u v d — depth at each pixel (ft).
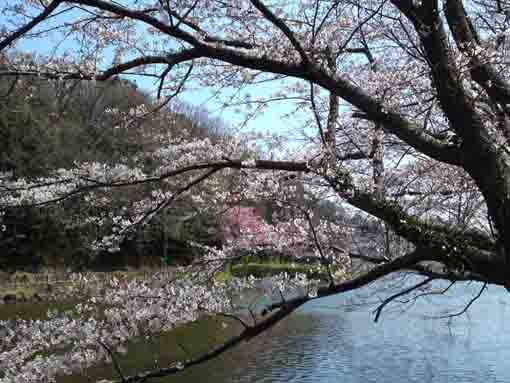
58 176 14.65
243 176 18.63
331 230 17.43
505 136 14.43
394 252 17.65
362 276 13.75
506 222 12.23
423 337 50.60
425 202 17.39
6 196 14.12
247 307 15.12
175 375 38.47
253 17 15.44
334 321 58.03
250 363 42.55
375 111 13.24
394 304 54.19
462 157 12.66
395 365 42.65
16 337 14.49
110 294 14.47
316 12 13.48
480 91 14.70
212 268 16.14
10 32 12.40
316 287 14.06
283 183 17.19
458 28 14.55
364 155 17.51
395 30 17.90
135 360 30.63
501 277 12.60
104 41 14.14
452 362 43.24
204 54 13.20
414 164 18.24
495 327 54.39
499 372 40.63
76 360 14.05
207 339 22.88
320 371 40.55
